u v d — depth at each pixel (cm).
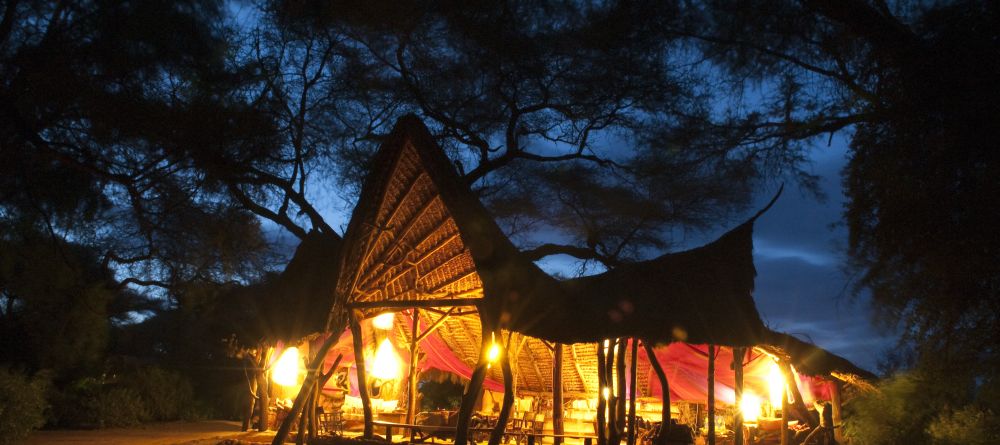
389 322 1495
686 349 1408
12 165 1251
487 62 1523
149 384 1772
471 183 1714
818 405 1272
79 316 1602
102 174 1320
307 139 1594
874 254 906
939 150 816
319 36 1565
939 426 998
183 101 1313
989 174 772
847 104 1081
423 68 1577
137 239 1686
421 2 1432
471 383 887
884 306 901
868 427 1157
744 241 939
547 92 1602
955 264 807
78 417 1491
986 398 950
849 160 964
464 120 1688
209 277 1634
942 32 820
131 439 1270
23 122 1203
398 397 1650
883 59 935
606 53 1366
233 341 1389
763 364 1392
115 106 1217
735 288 909
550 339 854
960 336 866
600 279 946
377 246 1099
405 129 934
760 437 1330
